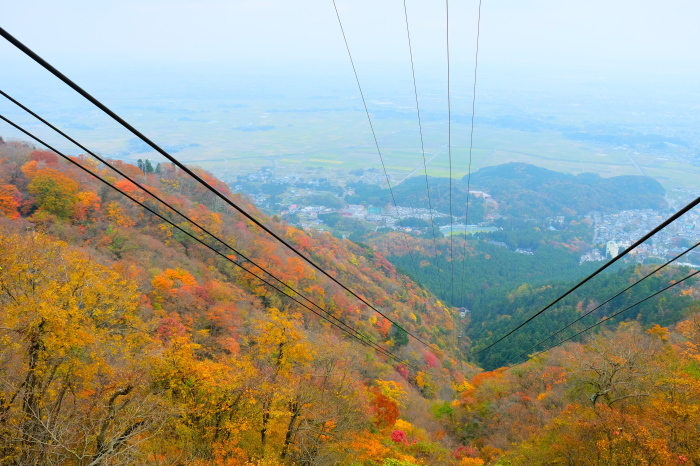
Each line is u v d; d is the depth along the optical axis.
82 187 59.09
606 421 20.94
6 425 15.37
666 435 19.64
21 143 73.81
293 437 23.23
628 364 26.17
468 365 74.50
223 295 48.00
